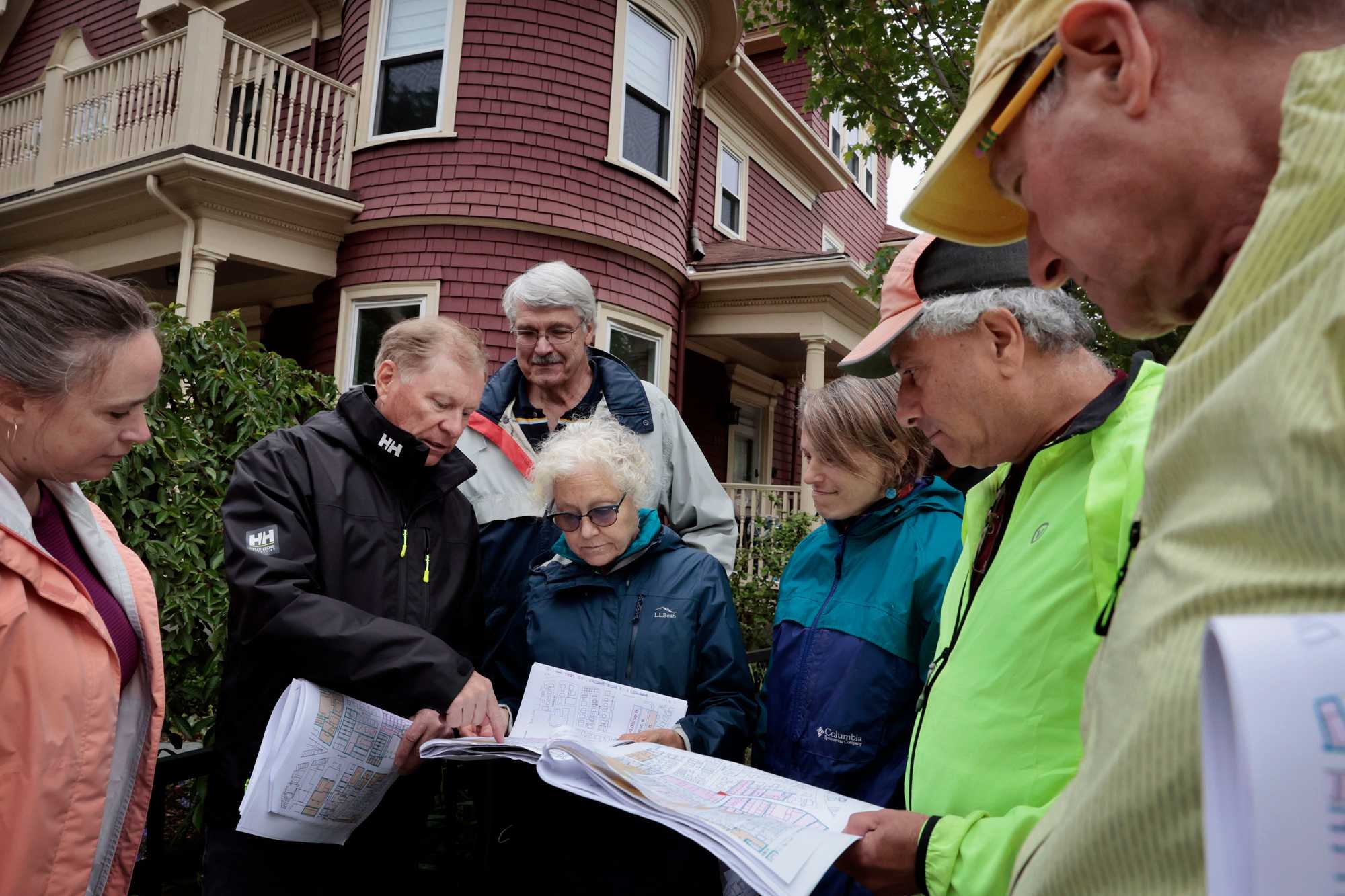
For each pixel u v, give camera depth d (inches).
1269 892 11.5
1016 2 29.4
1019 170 31.1
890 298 53.7
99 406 51.7
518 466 105.8
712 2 377.7
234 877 66.1
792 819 47.1
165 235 308.7
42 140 342.0
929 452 72.1
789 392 520.7
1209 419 18.2
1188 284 26.3
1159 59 23.9
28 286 50.5
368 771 63.9
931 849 41.1
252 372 141.7
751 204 465.4
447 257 311.1
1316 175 17.5
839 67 230.7
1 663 47.3
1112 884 18.5
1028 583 44.2
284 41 382.9
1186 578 18.0
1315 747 11.8
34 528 55.6
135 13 406.9
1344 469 14.8
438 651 64.7
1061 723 41.1
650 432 116.1
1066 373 48.8
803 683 69.6
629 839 70.6
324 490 72.6
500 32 316.2
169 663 118.6
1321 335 15.8
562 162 319.3
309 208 306.2
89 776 51.0
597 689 71.3
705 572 79.4
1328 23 22.1
